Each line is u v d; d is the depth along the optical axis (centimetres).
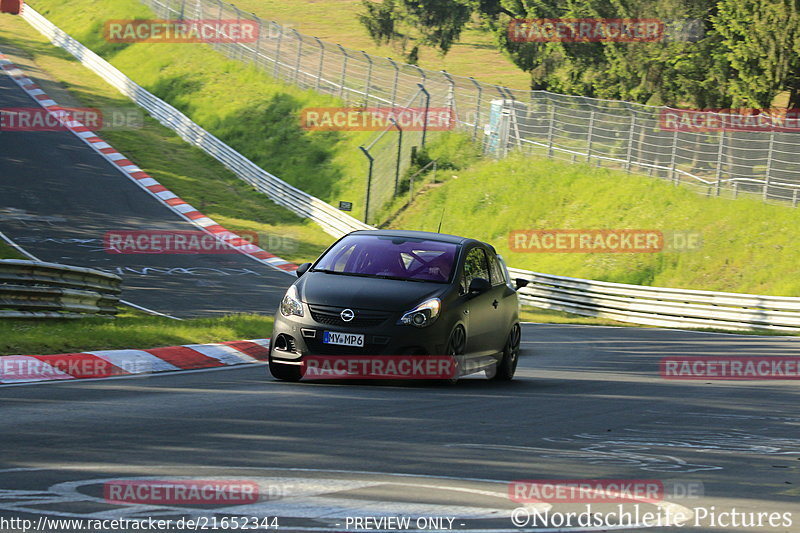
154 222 12400
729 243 11162
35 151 14662
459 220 13325
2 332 3788
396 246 3544
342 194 14712
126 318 5616
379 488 1642
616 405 3166
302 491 1593
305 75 18038
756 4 11781
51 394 2784
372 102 16550
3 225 10812
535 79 15862
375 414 2592
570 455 2108
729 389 3953
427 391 3234
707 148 13125
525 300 10975
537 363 4838
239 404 2702
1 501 1446
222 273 9981
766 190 11600
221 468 1772
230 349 4256
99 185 13700
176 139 17050
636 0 13750
